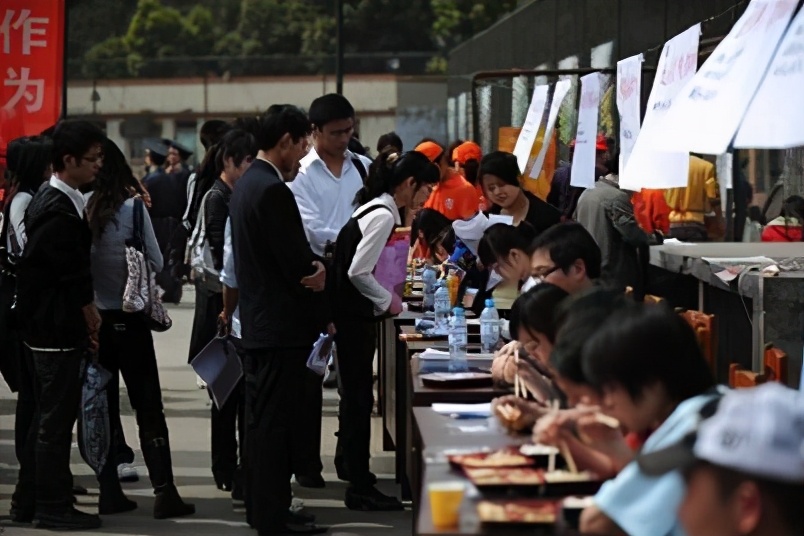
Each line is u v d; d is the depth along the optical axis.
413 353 11.57
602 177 16.36
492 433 7.46
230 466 14.02
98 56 50.09
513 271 11.42
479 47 31.80
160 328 12.66
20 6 15.55
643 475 5.00
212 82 46.41
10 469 15.23
